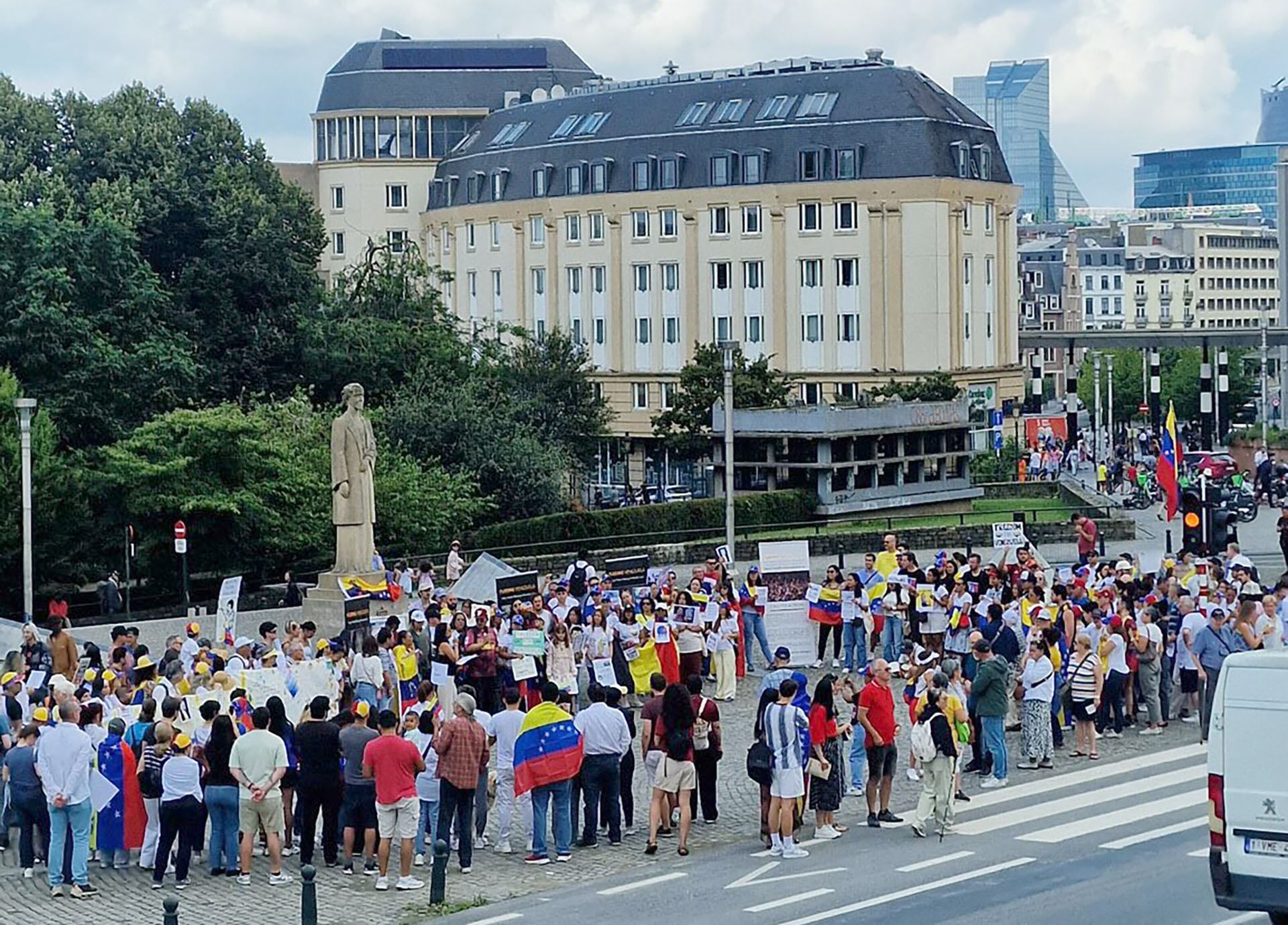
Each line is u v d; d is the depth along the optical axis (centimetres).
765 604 4494
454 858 2708
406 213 14862
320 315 8200
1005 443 11850
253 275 8044
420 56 15088
